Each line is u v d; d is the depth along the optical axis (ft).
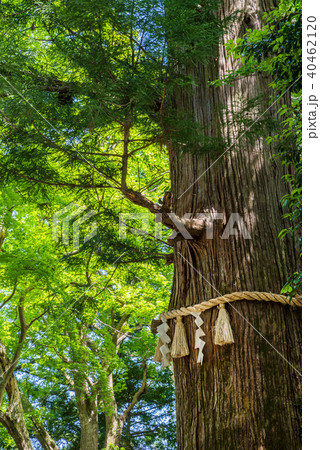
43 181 20.03
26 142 18.03
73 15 16.10
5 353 38.75
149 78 16.43
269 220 19.15
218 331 17.49
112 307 49.70
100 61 16.08
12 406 39.37
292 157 16.16
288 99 21.67
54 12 16.98
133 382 66.08
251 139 18.60
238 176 19.60
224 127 20.20
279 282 18.24
